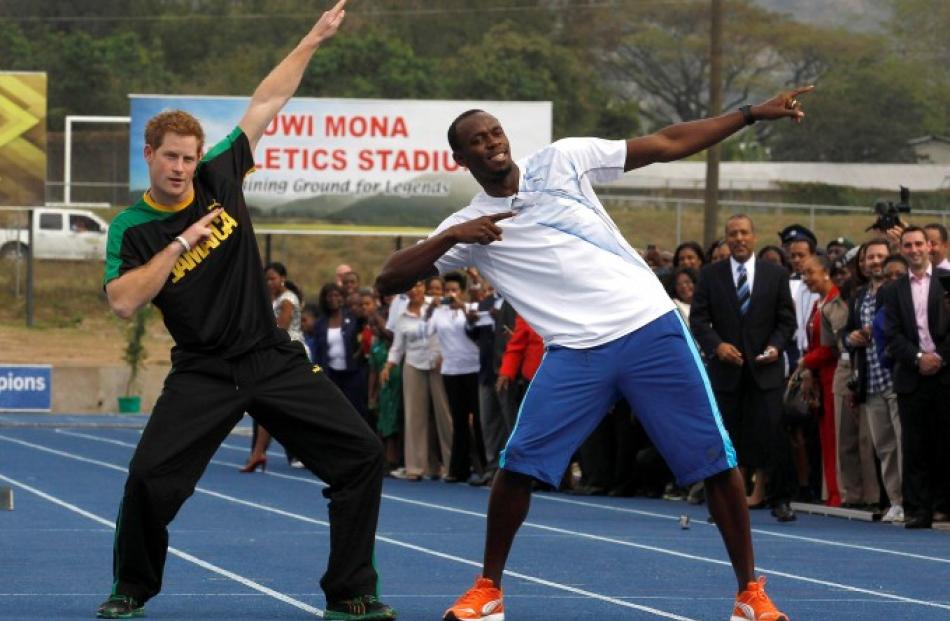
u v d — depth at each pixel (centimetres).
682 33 13588
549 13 13538
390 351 3061
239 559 1711
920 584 1558
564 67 11681
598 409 1223
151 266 1213
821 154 12688
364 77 10900
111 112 11062
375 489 1262
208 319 1242
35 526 2042
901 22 13712
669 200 7888
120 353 6391
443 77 11112
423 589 1480
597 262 1216
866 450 2316
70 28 12719
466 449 2925
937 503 2170
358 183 5206
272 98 1309
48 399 4797
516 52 11662
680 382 1212
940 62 13412
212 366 1248
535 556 1764
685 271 2547
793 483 2195
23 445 3641
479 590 1241
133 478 1237
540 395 1223
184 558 1716
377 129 5197
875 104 12650
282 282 2938
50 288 7275
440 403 2967
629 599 1424
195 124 1250
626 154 1238
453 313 2908
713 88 4759
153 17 12825
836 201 9581
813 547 1881
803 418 2375
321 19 1347
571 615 1320
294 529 2045
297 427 1264
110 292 1212
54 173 8969
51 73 11106
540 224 1224
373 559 1270
